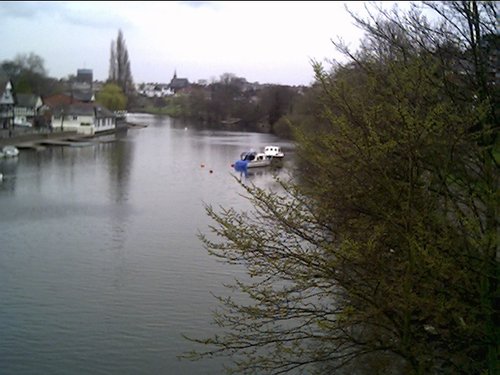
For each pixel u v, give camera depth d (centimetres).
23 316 2261
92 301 2430
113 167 6762
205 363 1925
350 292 1084
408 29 1335
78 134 11075
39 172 6172
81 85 17838
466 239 1058
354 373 1447
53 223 3809
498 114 1138
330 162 1141
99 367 1905
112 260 3000
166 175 6253
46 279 2689
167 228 3719
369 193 1111
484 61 1132
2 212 4097
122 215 4094
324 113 1410
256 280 2673
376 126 1105
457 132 1031
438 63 1128
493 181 1123
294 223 1179
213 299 2466
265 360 1359
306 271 1162
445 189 1079
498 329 1077
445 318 1053
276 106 13700
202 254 3122
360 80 1346
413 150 1025
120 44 19462
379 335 1182
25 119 12112
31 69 13825
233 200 4772
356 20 3244
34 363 1917
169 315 2298
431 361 1100
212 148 9369
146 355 1983
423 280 1058
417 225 1035
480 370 1102
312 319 1218
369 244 1030
